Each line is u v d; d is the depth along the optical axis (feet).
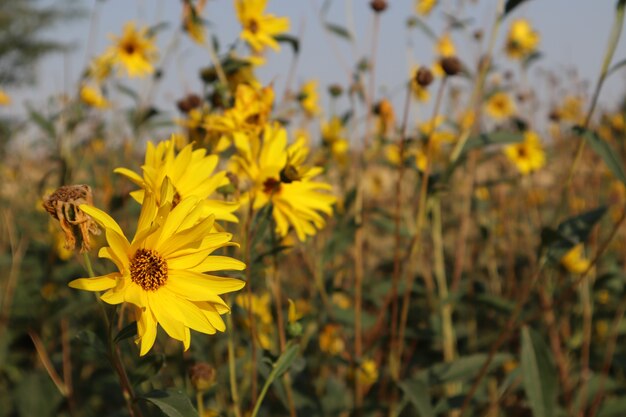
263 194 2.18
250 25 2.79
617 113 5.25
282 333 2.29
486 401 3.04
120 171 1.76
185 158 1.80
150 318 1.56
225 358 2.97
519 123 3.73
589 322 3.27
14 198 4.48
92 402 3.03
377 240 5.05
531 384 2.26
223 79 2.58
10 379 3.16
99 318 2.97
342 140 3.79
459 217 4.91
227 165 2.26
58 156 3.67
